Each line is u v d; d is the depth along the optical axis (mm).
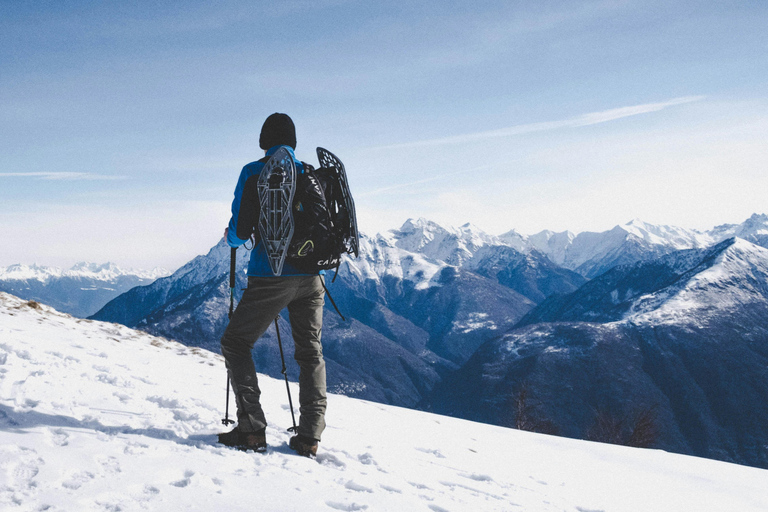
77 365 4934
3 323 6660
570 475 6148
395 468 4016
